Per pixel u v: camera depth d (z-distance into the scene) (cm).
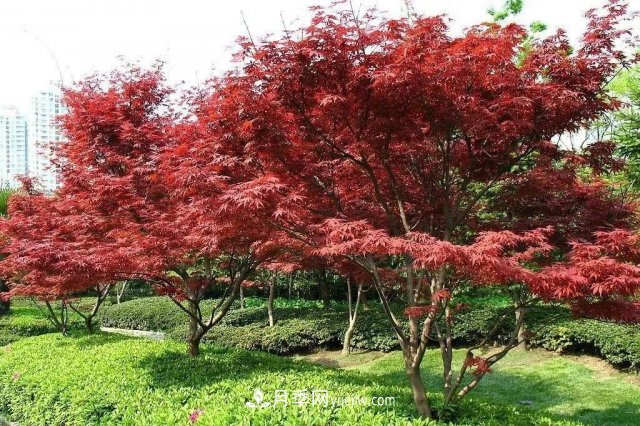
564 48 530
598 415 733
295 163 572
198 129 704
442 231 648
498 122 526
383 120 534
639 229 579
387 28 507
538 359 1039
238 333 1345
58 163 965
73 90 1001
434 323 617
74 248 809
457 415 556
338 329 1276
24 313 1891
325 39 482
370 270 569
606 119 1091
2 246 1046
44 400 698
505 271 416
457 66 466
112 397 625
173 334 1431
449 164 602
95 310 1300
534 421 551
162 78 1009
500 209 627
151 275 820
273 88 505
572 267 440
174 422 521
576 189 600
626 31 498
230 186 523
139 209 830
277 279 2142
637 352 870
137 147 913
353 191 636
